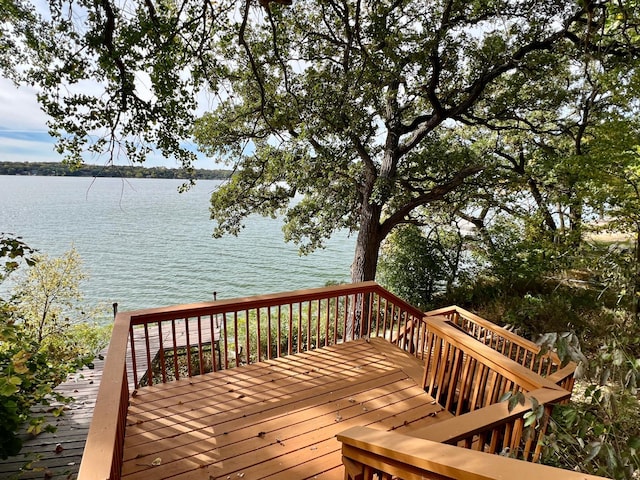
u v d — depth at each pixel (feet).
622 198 22.33
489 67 25.35
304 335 34.32
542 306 24.98
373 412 11.23
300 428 10.43
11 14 12.20
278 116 23.31
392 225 31.60
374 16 20.02
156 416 10.68
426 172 33.65
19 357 8.89
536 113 35.94
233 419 10.69
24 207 174.50
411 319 16.85
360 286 15.49
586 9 18.42
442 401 11.76
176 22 13.67
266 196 34.24
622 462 4.76
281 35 23.22
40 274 31.76
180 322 42.32
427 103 31.35
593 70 22.35
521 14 23.47
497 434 6.03
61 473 12.21
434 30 22.41
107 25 12.18
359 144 28.27
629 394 5.47
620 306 12.08
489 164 29.48
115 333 9.70
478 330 17.89
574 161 23.75
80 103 13.04
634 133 21.85
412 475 4.60
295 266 87.45
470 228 41.01
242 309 13.21
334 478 8.65
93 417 6.07
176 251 99.25
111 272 79.66
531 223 31.07
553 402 6.41
